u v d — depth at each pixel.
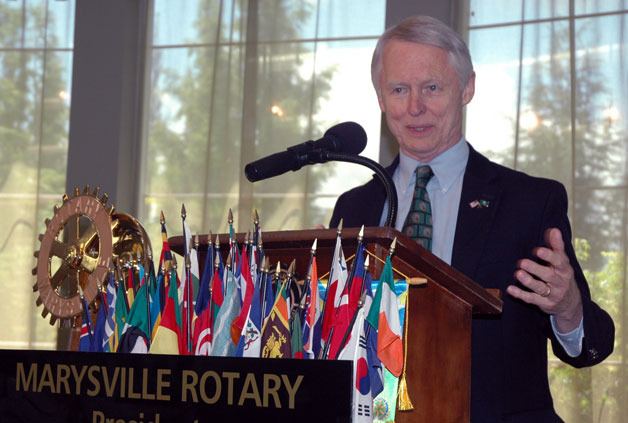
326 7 9.53
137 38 10.23
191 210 9.77
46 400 2.59
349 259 2.67
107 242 3.19
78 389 2.54
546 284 2.85
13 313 10.17
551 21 8.46
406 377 2.55
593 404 7.81
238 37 9.85
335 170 9.20
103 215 3.23
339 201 4.07
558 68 8.38
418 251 2.55
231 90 9.78
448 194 3.80
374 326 2.43
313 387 2.17
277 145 9.50
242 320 2.61
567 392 7.89
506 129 8.51
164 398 2.38
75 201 3.32
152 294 2.81
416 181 3.80
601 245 7.99
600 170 8.10
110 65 10.16
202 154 9.84
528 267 2.83
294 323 2.51
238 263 2.74
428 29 3.80
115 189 9.94
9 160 10.39
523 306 3.45
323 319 2.52
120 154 9.98
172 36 10.12
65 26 10.48
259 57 9.67
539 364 3.46
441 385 2.63
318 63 9.47
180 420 2.34
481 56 8.68
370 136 9.17
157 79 10.10
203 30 10.02
